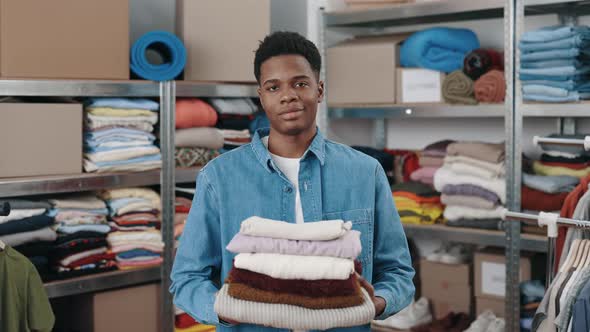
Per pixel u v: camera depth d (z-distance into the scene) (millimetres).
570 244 2010
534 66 2846
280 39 1381
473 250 3604
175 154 3010
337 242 1247
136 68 2834
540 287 2967
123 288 2869
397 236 1513
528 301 3010
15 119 2559
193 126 3051
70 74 2660
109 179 2771
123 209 2818
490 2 2969
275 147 1460
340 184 1456
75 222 2697
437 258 3457
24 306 2303
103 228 2758
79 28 2668
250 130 3332
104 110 2775
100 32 2723
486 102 3049
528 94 2877
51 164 2648
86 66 2697
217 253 1478
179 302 1408
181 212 3062
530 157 3420
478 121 3590
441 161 3305
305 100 1375
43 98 2857
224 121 3184
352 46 3436
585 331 1672
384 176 1529
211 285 1400
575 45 2707
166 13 3469
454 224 3199
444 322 3312
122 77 2801
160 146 2939
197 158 3066
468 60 3109
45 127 2627
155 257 2910
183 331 3039
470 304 3359
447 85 3145
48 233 2592
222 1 3068
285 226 1263
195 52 3020
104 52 2738
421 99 3252
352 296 1217
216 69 3076
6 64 2500
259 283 1217
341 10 3443
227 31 3092
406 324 3336
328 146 1511
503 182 3037
